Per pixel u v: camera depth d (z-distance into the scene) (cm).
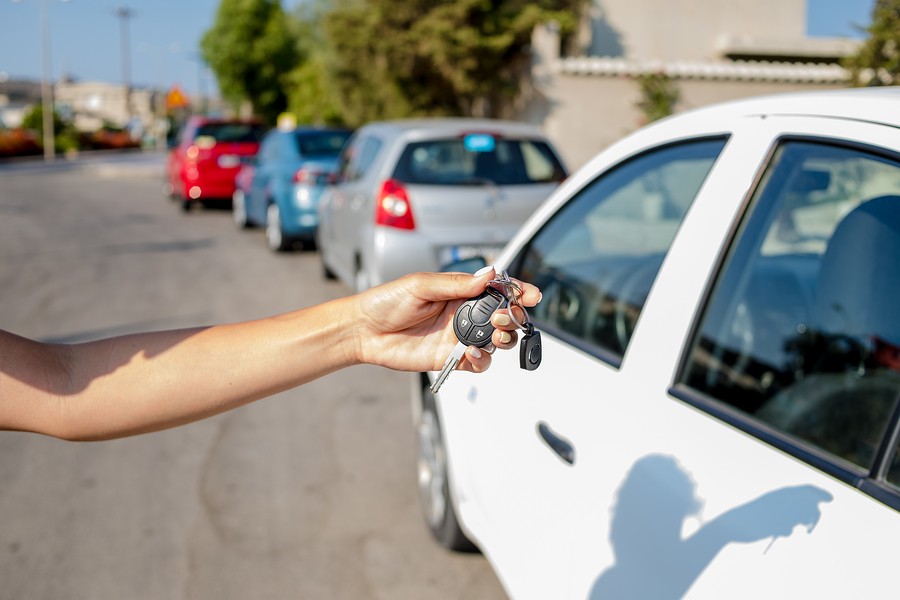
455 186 623
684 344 177
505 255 278
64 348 118
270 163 1105
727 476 151
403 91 1606
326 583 302
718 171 189
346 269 733
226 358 117
